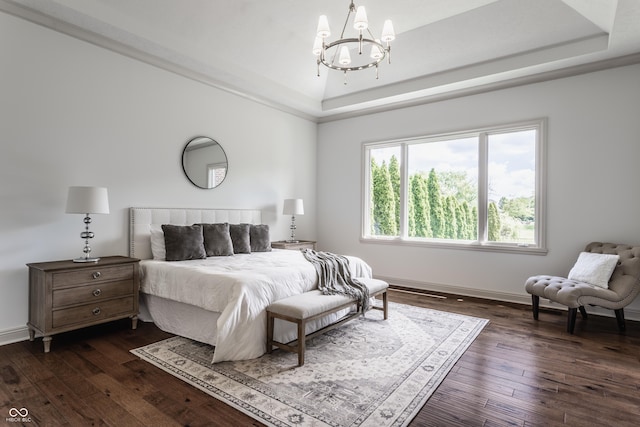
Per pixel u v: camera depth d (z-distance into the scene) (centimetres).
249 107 515
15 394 215
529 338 317
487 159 477
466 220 498
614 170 389
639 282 334
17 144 302
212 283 286
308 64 500
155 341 304
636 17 301
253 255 420
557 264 422
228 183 487
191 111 440
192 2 353
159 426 185
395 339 312
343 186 609
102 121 357
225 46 415
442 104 507
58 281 283
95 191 308
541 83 432
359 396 215
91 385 226
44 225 318
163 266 334
